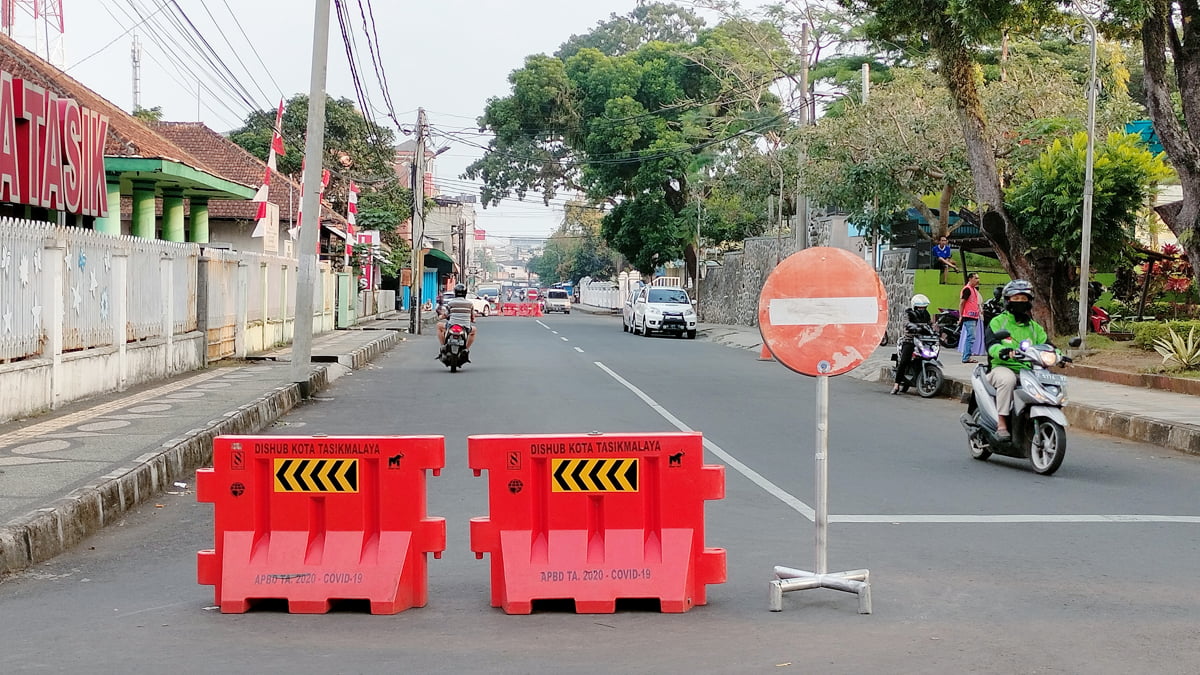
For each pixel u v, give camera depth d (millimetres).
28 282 12648
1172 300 25812
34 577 6750
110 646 5316
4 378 11961
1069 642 5367
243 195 26891
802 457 11664
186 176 22125
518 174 58812
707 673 4887
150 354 17203
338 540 6082
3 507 7582
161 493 9617
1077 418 15195
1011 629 5598
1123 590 6398
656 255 58625
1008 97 26062
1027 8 19594
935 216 30969
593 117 57844
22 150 14430
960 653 5184
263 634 5547
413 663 5047
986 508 8969
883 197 27844
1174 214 21234
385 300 61500
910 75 29844
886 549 7465
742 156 43812
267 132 48312
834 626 5664
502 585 6059
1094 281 24500
